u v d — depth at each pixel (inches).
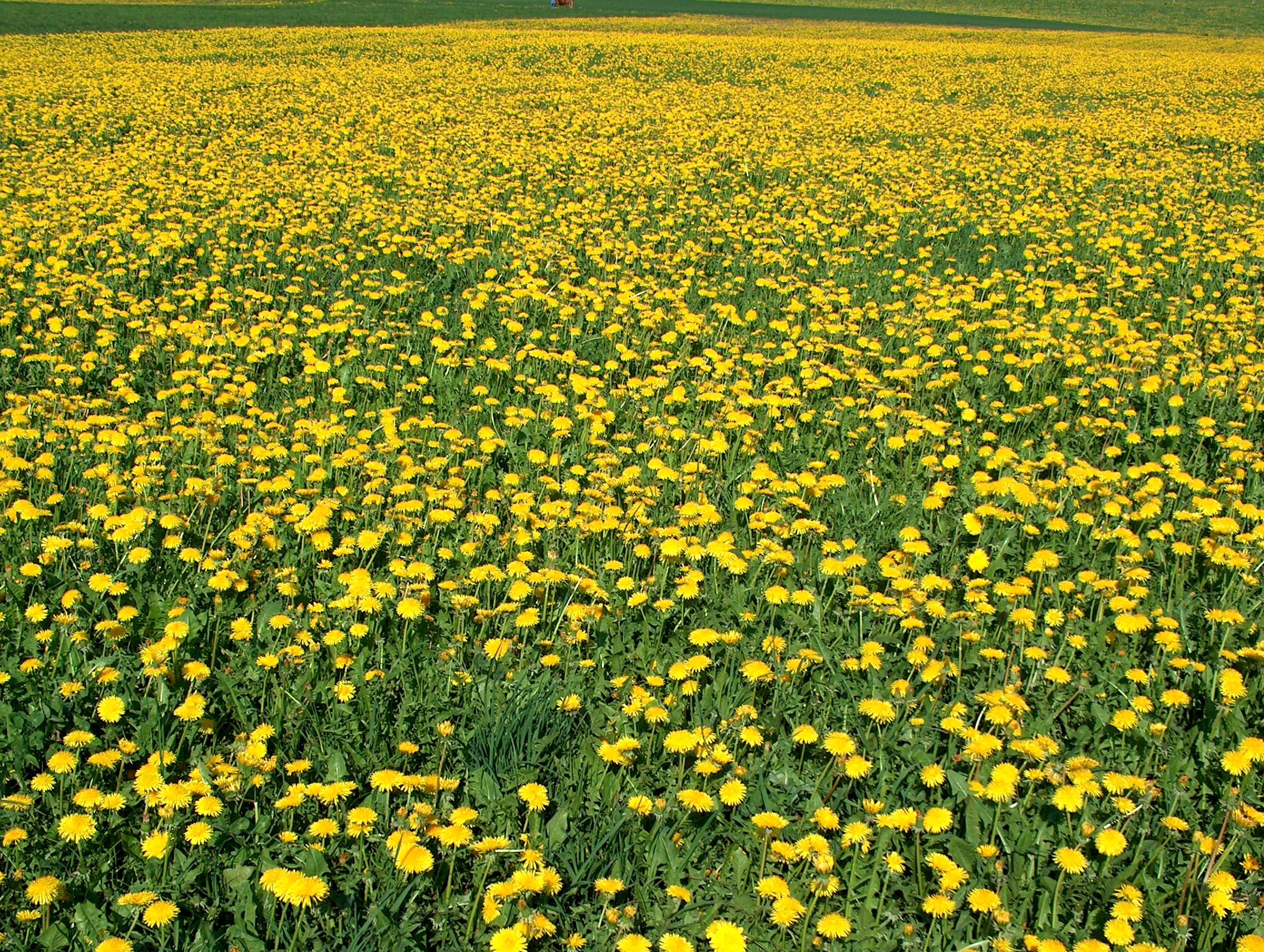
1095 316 370.9
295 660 162.1
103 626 164.4
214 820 132.4
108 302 363.9
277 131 768.3
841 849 131.0
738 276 428.5
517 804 136.7
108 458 238.5
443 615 181.5
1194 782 143.7
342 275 415.5
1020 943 117.3
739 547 213.0
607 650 174.4
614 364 315.3
